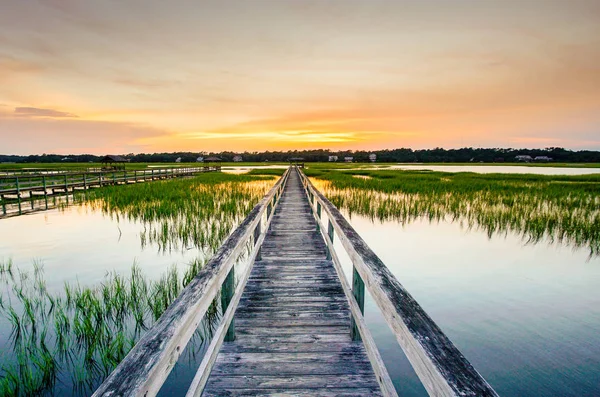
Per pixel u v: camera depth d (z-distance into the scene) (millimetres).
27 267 7207
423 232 10586
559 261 7676
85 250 8438
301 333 3135
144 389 927
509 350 4109
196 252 8242
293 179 27016
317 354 2773
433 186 22750
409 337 1146
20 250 8430
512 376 3617
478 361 3889
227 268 2223
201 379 1646
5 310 4969
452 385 884
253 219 3891
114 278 6473
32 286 6086
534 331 4562
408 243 9281
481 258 7910
